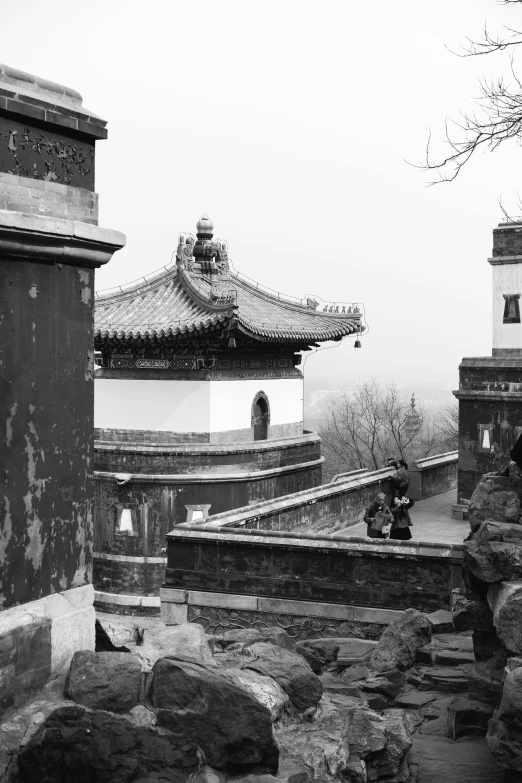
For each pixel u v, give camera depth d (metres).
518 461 9.55
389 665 11.16
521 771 6.94
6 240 6.04
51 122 6.43
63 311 6.58
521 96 14.20
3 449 6.14
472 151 14.45
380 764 7.29
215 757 6.17
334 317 32.56
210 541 16.59
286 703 7.27
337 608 15.65
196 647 7.52
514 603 7.51
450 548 15.03
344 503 25.14
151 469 28.95
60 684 6.45
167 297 30.39
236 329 27.42
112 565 29.33
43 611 6.46
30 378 6.33
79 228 6.44
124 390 30.16
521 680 6.97
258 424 31.08
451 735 8.84
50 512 6.54
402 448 59.34
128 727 5.99
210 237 31.92
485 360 25.84
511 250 25.67
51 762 5.79
